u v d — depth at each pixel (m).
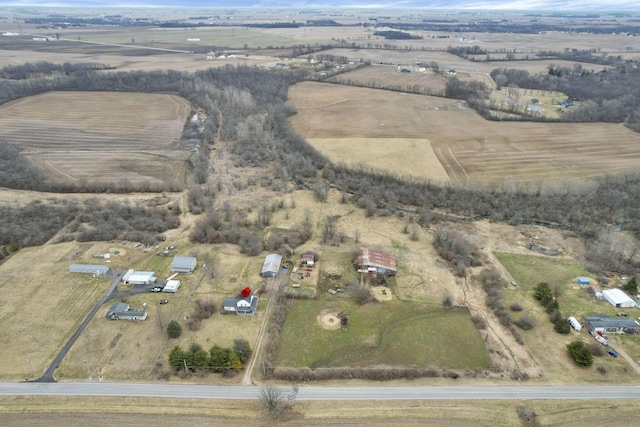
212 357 65.50
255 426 57.31
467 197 122.81
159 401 60.66
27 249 97.56
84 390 62.22
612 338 73.75
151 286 84.94
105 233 102.31
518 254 99.69
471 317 78.94
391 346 72.12
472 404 61.03
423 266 93.56
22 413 58.50
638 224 109.50
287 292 83.75
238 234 102.31
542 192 124.50
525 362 69.00
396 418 58.69
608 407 60.69
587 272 92.88
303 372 65.44
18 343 70.44
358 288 84.38
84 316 76.94
